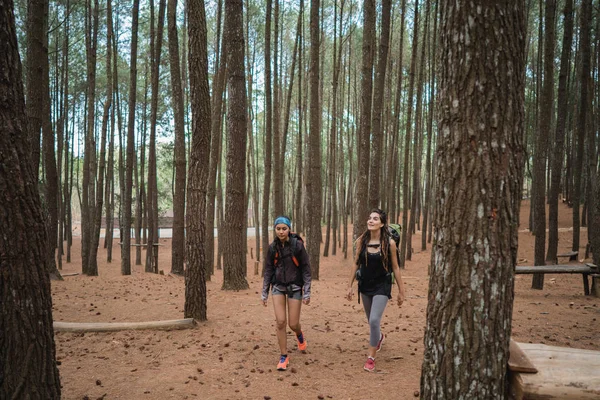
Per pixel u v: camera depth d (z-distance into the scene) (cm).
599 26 1488
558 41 2075
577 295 898
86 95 2083
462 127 253
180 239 1326
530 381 258
